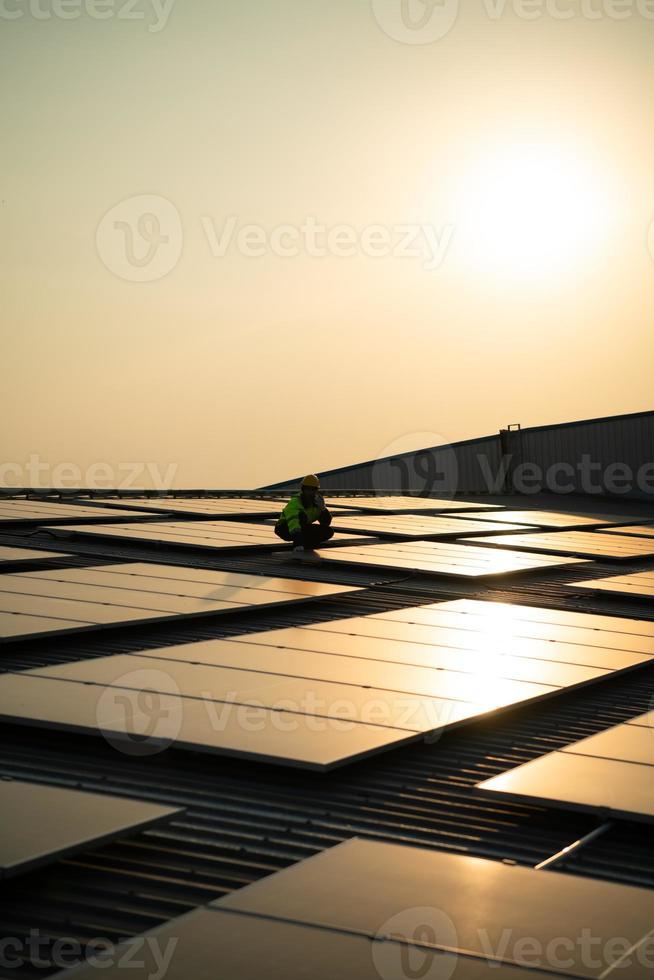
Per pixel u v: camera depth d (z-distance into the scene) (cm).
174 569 1444
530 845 597
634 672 1059
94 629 977
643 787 625
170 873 526
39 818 495
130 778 661
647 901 467
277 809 627
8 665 904
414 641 1037
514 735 823
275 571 1566
